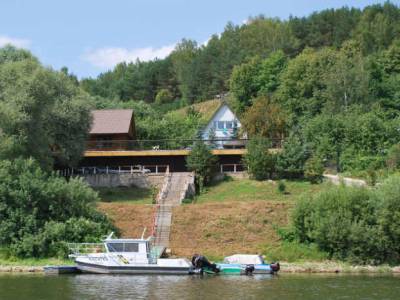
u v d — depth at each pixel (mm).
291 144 70500
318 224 48812
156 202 62469
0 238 48188
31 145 59406
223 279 41531
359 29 162750
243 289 36562
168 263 44250
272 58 135750
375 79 121562
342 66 111562
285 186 67125
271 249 50219
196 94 165125
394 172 67625
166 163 76312
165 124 100000
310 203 50719
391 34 151875
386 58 126812
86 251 47219
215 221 53812
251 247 50656
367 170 69625
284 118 90500
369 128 76125
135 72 197500
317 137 77500
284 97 120000
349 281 40406
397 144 72562
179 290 36031
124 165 76875
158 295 34031
